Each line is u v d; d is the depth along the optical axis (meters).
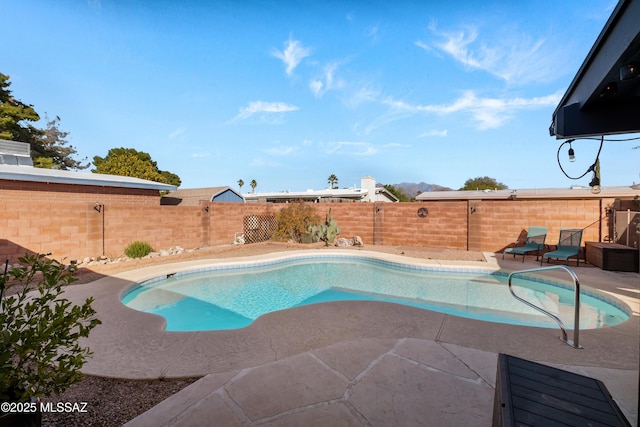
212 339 4.41
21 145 14.42
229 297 8.23
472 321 5.02
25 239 9.12
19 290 7.16
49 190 12.20
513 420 1.58
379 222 14.95
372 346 4.02
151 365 3.67
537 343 4.14
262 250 13.66
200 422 2.58
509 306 7.14
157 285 8.95
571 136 3.10
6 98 22.70
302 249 13.73
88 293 6.93
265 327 4.83
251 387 3.09
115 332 4.68
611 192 18.70
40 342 1.92
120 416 2.79
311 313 5.43
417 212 14.17
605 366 3.53
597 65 2.52
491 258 11.25
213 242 14.67
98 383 3.35
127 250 10.98
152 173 26.19
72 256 10.03
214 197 23.12
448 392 2.97
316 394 2.95
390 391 2.99
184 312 7.12
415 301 7.65
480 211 12.77
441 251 12.97
